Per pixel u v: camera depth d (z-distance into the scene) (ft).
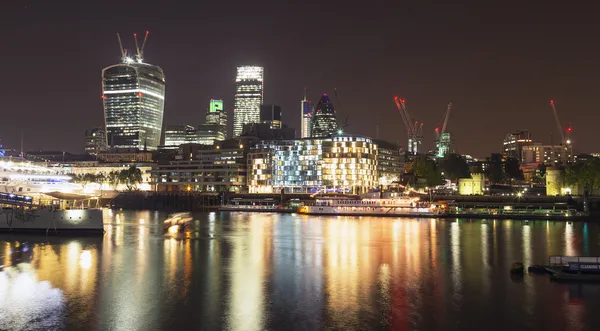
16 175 516.73
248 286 212.02
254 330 156.25
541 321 165.17
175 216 432.66
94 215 372.17
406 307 180.45
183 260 274.36
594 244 346.54
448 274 237.04
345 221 565.12
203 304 183.93
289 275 234.58
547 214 588.09
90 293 198.39
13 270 241.55
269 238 383.65
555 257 240.12
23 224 368.68
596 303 184.65
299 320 165.78
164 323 162.40
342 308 179.42
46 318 166.91
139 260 272.51
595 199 614.75
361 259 281.13
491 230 449.89
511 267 243.81
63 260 269.03
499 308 179.11
